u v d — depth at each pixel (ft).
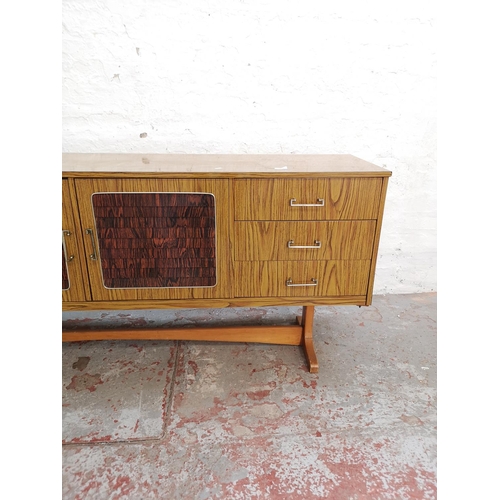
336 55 5.94
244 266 4.79
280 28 5.73
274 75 5.96
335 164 4.99
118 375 5.29
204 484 3.77
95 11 5.41
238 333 5.84
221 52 5.77
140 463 3.98
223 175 4.33
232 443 4.22
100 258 4.64
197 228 4.57
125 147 6.12
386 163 6.63
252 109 6.11
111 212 4.44
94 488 3.72
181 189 4.39
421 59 6.07
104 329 5.86
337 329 6.44
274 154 6.02
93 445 4.18
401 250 7.25
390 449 4.17
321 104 6.18
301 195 4.49
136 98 5.88
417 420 4.58
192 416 4.59
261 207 4.51
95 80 5.73
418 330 6.44
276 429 4.42
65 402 4.79
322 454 4.10
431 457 4.08
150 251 4.65
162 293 4.87
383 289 7.52
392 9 5.77
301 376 5.31
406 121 6.39
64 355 5.70
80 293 4.80
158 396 4.91
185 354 5.76
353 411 4.70
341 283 4.95
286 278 4.88
